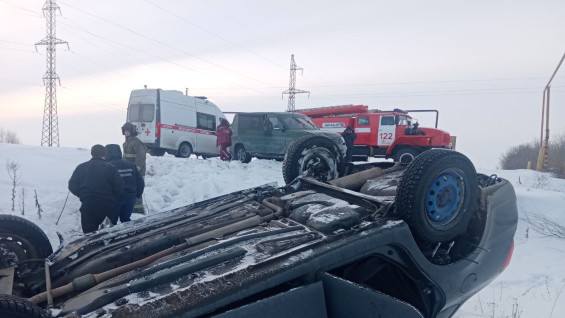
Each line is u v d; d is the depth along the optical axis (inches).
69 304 74.3
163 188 335.0
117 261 97.1
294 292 74.7
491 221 115.0
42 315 66.7
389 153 657.0
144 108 576.4
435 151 100.5
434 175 95.9
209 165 452.1
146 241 105.7
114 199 190.4
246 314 69.4
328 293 79.3
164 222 122.8
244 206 130.4
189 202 314.8
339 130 717.3
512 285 170.7
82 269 95.0
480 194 115.7
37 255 111.4
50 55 1344.7
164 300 66.8
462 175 102.4
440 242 101.7
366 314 80.6
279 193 141.4
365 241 85.9
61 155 404.5
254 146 525.3
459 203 102.5
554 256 210.4
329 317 79.4
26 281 99.7
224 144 553.9
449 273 101.0
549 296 156.9
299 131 476.7
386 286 105.3
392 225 91.7
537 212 274.7
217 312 69.4
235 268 75.3
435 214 98.3
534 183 506.6
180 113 598.5
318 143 167.5
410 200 94.5
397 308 82.4
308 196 122.0
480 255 109.9
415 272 96.0
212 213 126.8
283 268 75.5
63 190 285.4
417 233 96.4
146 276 78.4
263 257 80.2
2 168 316.5
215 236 100.3
